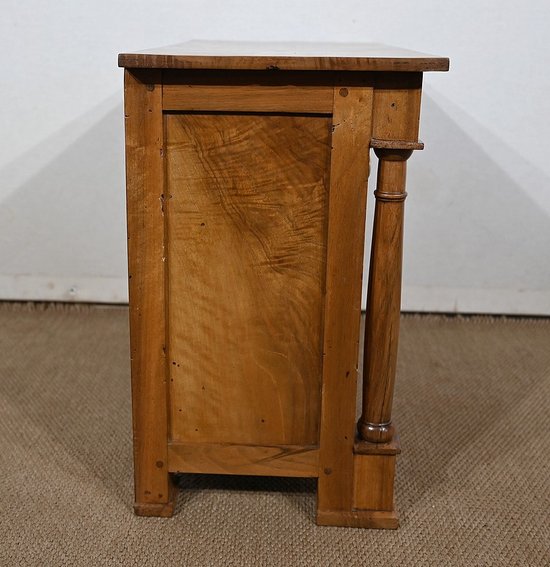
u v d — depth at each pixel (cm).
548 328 255
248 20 237
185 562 137
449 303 259
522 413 196
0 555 138
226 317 140
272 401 144
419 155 245
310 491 160
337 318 138
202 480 163
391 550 142
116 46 238
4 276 261
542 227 251
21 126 245
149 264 137
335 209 133
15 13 235
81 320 254
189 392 144
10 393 202
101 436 180
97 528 146
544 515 153
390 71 126
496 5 232
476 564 138
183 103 129
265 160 132
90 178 250
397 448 145
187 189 134
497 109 240
